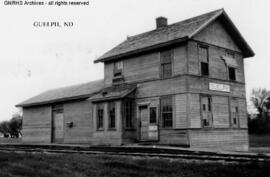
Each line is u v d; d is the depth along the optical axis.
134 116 23.11
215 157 13.34
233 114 23.06
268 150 22.81
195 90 20.39
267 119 59.81
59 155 14.77
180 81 20.42
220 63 22.81
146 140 22.11
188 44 20.41
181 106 20.19
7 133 65.81
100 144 23.59
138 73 23.31
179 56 20.77
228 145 22.08
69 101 29.50
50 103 31.41
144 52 23.03
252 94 78.69
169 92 21.02
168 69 21.47
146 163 12.12
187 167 10.93
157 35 23.94
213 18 21.66
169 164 11.73
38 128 32.78
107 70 25.95
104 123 23.64
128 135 22.52
